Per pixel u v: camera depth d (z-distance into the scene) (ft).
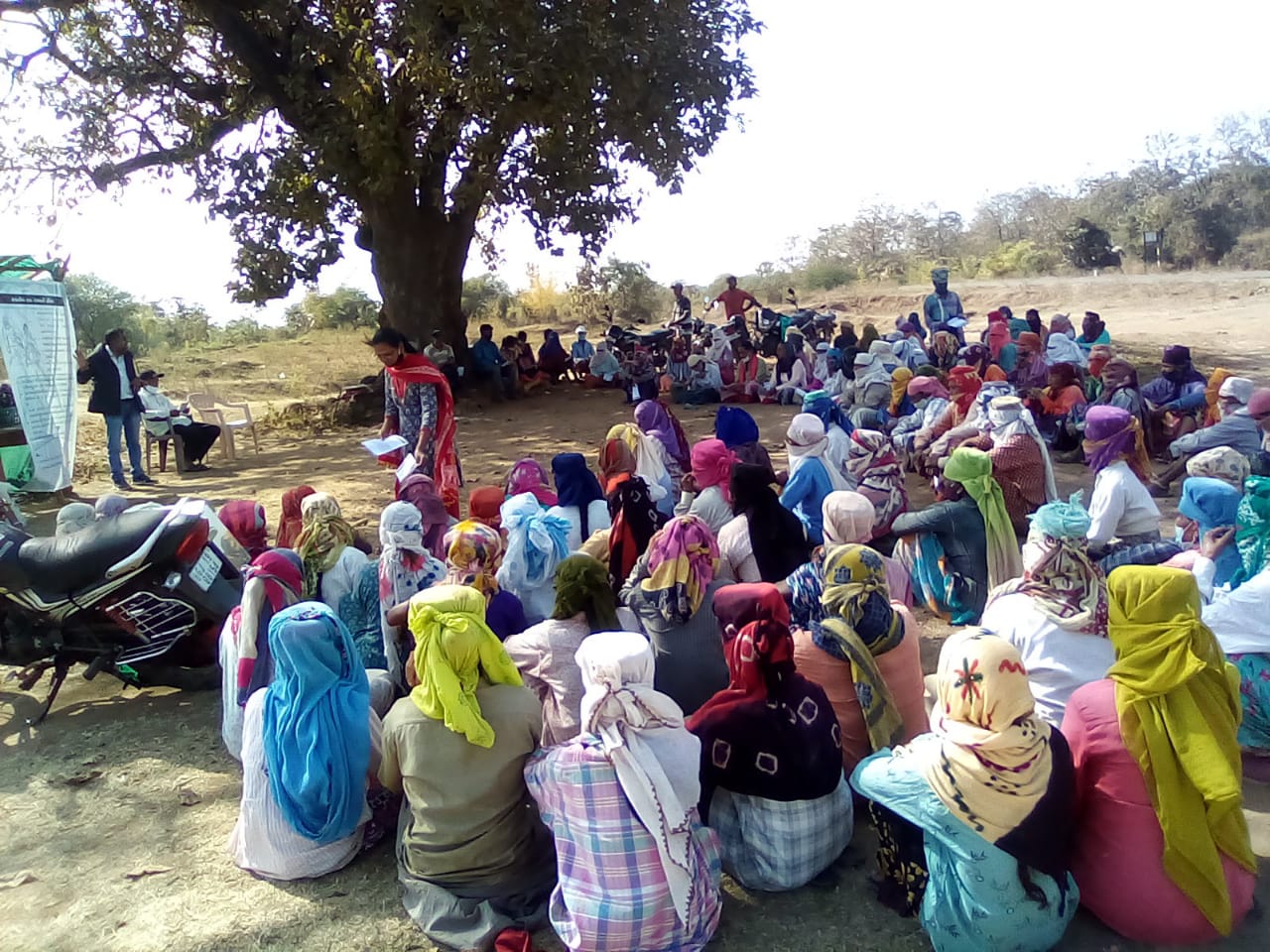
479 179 53.52
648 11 48.70
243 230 56.85
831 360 51.98
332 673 13.11
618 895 10.98
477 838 12.09
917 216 179.63
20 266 35.50
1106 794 11.09
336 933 12.19
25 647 18.24
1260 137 156.04
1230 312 78.07
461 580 15.29
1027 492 22.72
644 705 11.15
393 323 59.93
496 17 44.32
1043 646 13.47
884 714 13.17
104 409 38.47
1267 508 15.23
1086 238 134.72
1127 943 11.38
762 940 11.86
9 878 13.60
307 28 48.42
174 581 18.10
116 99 52.54
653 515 19.15
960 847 10.69
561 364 66.69
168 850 14.15
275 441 50.93
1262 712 14.14
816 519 21.89
